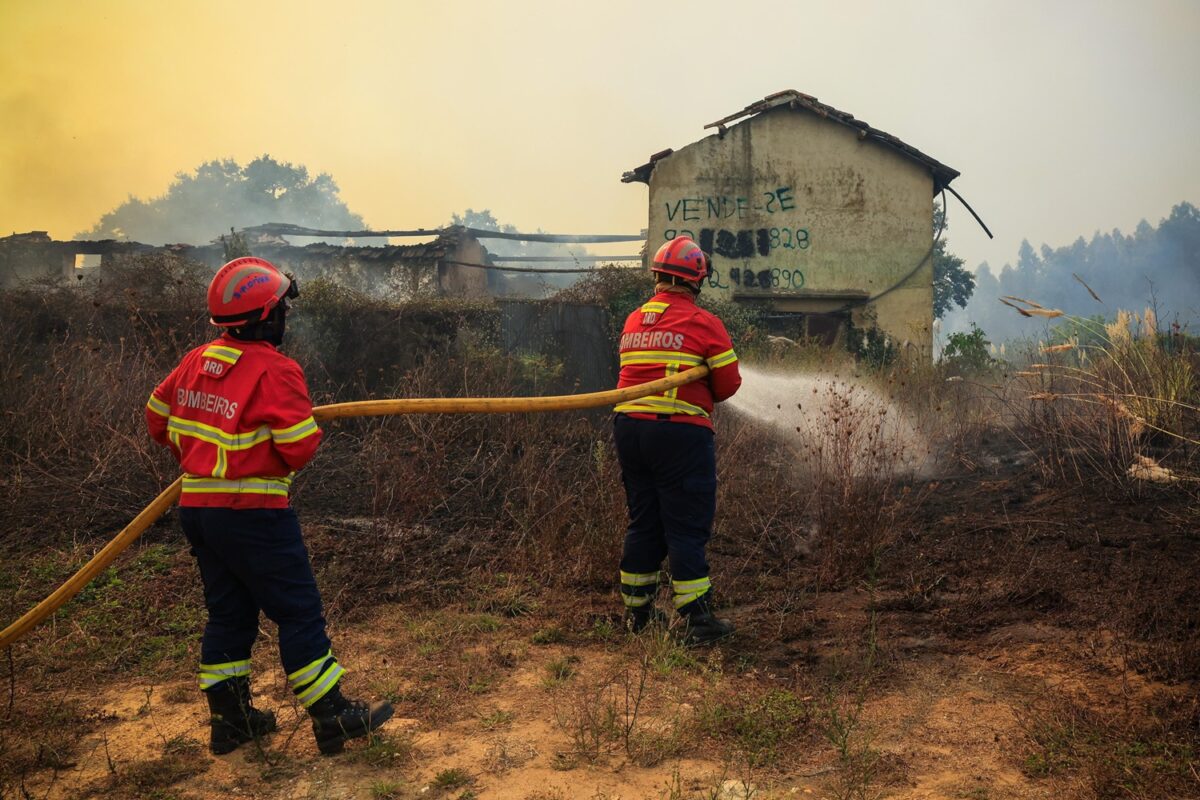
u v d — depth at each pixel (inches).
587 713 148.0
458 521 273.9
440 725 150.3
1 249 1066.7
